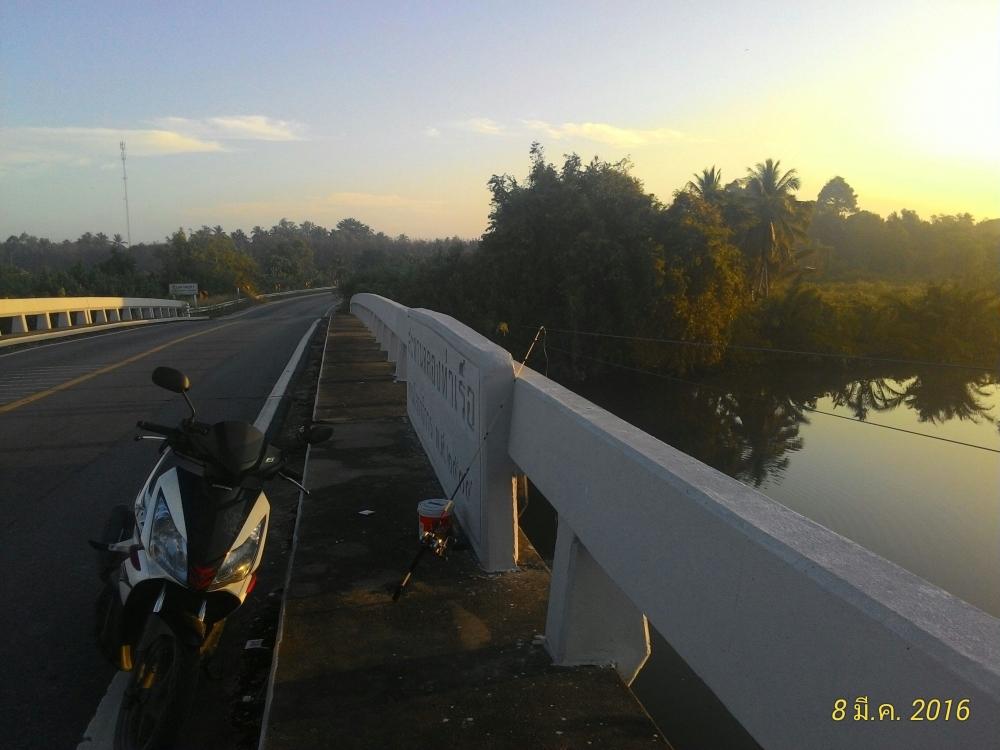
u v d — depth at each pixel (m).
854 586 1.75
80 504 6.56
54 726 3.52
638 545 2.82
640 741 3.06
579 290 28.64
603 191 33.00
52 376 14.61
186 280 75.38
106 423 9.96
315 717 3.24
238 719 3.56
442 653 3.77
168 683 3.11
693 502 2.44
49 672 3.97
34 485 7.11
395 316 12.42
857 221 76.25
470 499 5.18
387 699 3.37
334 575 4.71
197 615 3.11
